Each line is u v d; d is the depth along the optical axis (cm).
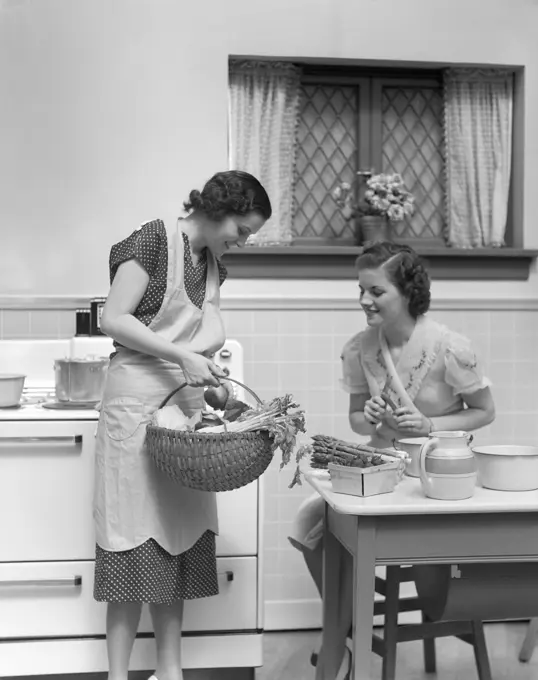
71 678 235
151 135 301
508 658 270
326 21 305
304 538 222
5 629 228
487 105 321
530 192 318
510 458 177
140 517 196
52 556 228
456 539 169
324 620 209
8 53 295
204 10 301
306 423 308
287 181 312
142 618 229
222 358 272
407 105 325
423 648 257
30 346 270
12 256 296
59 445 227
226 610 232
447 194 321
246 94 310
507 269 318
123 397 198
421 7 310
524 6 314
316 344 308
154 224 198
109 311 193
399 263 215
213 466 173
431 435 178
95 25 298
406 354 222
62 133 298
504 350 317
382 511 163
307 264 308
